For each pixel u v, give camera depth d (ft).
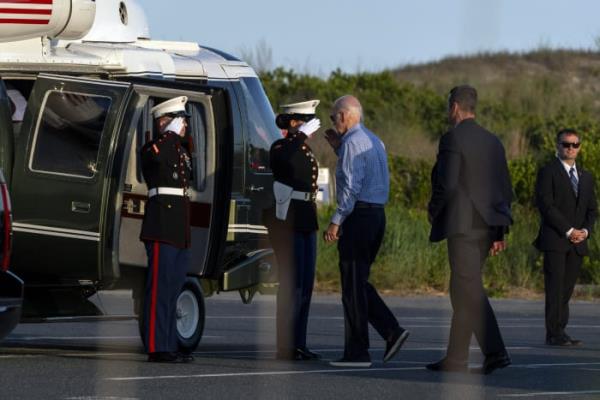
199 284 116.37
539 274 204.64
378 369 102.22
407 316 161.58
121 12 131.13
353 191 102.63
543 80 414.00
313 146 271.90
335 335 135.85
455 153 98.84
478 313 99.66
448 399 85.66
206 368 100.12
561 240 127.24
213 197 113.50
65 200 106.52
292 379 94.22
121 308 159.84
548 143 261.03
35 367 97.91
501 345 99.71
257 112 137.18
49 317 107.14
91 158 106.52
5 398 81.66
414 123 336.70
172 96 110.42
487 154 99.14
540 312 170.81
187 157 104.27
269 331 139.03
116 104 106.83
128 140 107.04
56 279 109.81
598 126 321.32
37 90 107.55
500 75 476.13
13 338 124.88
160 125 104.17
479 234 99.35
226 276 121.39
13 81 119.03
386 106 343.05
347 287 104.01
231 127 113.80
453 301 100.53
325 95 339.16
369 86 356.79
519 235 211.61
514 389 91.30
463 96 100.12
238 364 103.81
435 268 201.46
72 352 111.45
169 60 126.21
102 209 106.11
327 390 88.89
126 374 94.68
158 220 102.68
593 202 129.59
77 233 106.42
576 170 129.59
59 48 119.14
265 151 136.26
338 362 104.37
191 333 114.62
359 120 104.58
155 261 102.83
